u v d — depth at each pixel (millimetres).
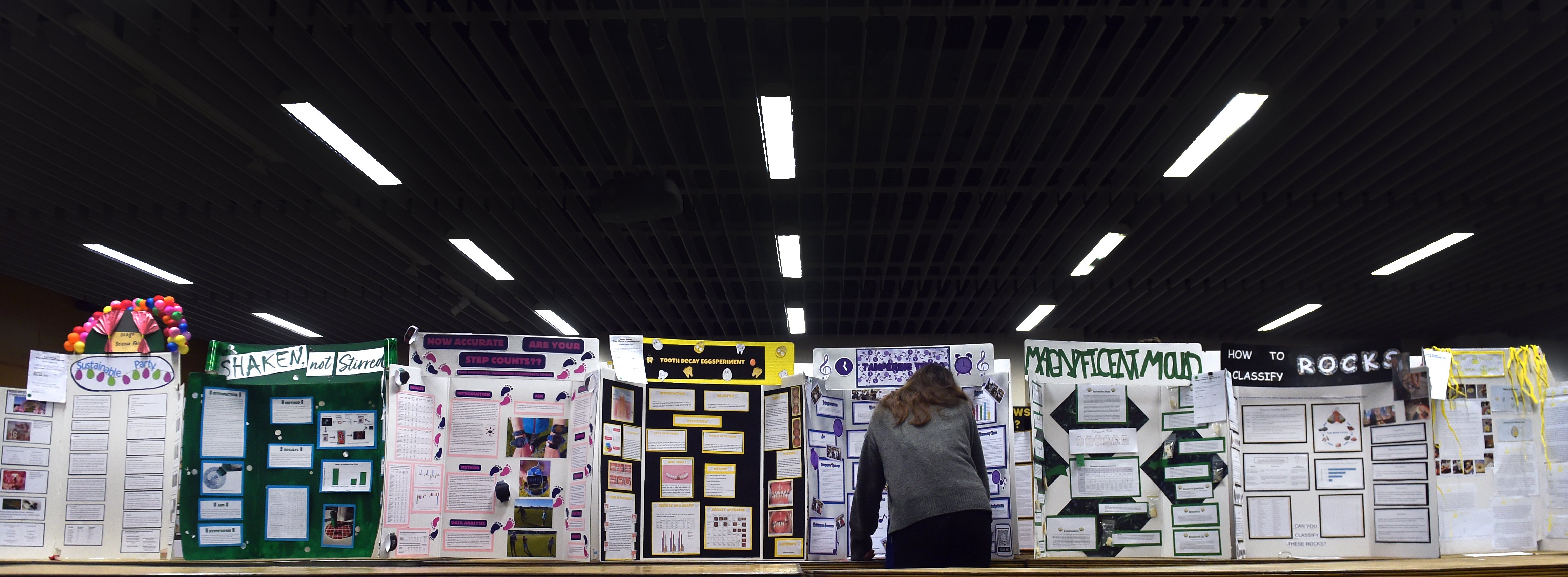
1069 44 5062
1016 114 5434
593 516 2834
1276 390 3270
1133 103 5441
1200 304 10633
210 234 7762
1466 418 3148
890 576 1945
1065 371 3320
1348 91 5160
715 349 3242
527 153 6047
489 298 10562
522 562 2725
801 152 6234
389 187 6672
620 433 2992
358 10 4383
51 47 4465
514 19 4535
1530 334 12234
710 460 3139
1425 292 10078
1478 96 5156
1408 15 4281
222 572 2018
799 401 3168
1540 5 4234
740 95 5543
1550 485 3104
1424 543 2980
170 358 3021
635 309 11336
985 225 7766
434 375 2957
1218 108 5184
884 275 9352
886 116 5543
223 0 4301
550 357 3088
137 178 6418
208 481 2574
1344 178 6441
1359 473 3145
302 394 2729
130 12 4137
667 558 3000
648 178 6156
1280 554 3141
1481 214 7336
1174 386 3318
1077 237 7996
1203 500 3135
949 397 2896
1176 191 6816
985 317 11859
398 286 9805
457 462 2920
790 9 4438
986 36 5051
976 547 2648
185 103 5156
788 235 7812
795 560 3037
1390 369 3174
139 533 2861
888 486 2793
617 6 4547
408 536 2768
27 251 8133
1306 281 9688
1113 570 1941
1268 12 4359
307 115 5234
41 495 2822
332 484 2670
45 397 2879
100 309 10531
